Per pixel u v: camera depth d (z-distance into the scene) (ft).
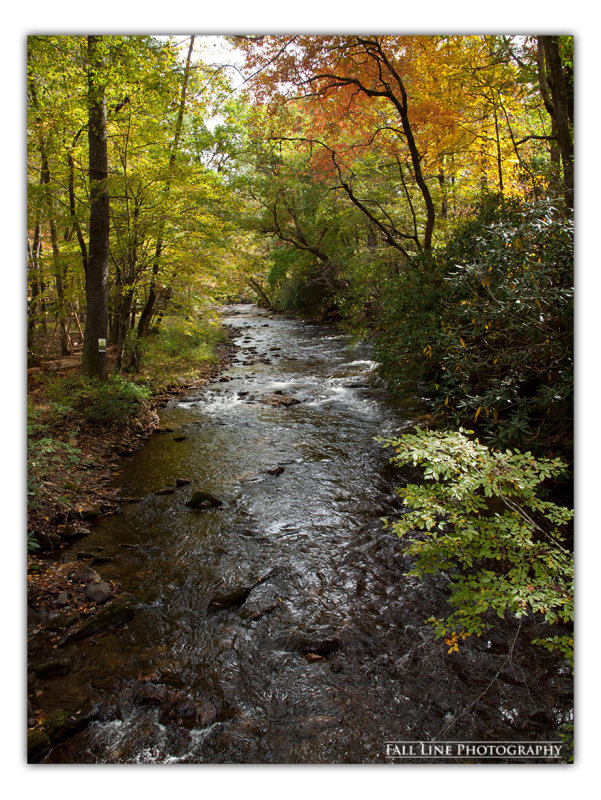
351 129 37.27
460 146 35.35
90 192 28.45
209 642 11.18
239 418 29.35
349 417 28.58
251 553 14.85
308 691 9.71
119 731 8.93
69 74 26.78
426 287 22.16
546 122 41.11
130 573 13.87
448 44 29.04
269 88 29.43
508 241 14.34
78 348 48.44
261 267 50.01
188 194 32.89
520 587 7.06
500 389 14.05
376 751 8.32
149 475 20.93
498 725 8.68
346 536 15.65
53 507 16.52
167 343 46.57
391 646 10.81
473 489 7.50
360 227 62.80
